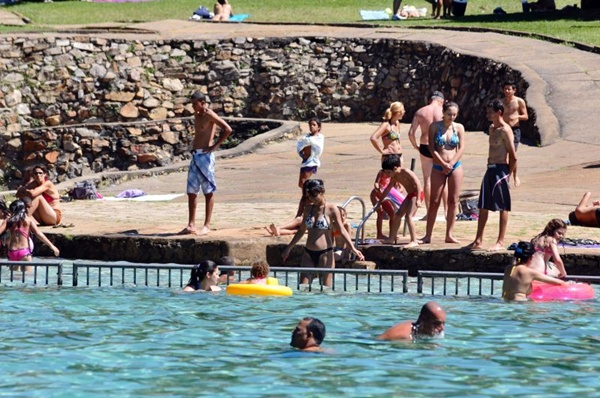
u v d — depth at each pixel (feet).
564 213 173.68
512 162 137.59
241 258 147.54
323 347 94.79
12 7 467.52
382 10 449.89
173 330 102.63
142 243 153.48
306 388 80.64
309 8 463.42
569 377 84.28
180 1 493.36
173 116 334.44
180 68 337.72
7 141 308.81
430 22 386.73
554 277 123.13
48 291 127.03
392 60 336.29
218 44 340.80
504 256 136.36
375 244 144.87
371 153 269.44
